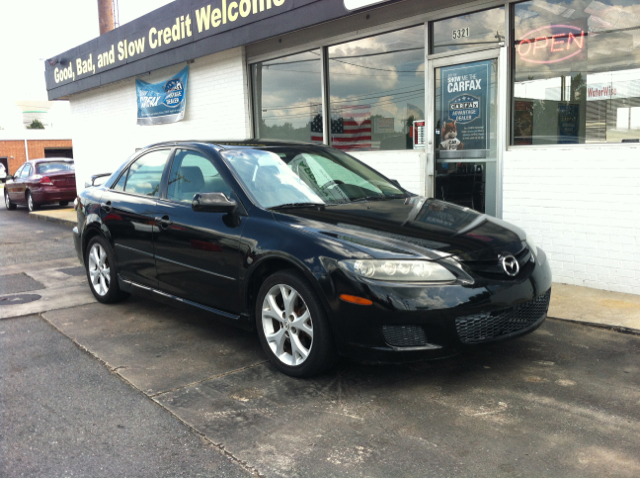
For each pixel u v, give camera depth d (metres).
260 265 3.73
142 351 4.20
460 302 3.20
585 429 2.87
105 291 5.50
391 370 3.70
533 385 3.41
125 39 11.24
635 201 5.21
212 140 4.81
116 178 5.53
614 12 5.25
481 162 6.46
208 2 8.91
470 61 6.37
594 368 3.66
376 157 7.31
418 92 6.97
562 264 5.76
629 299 5.13
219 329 4.72
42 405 3.29
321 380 3.58
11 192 16.75
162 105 10.96
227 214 4.04
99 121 13.44
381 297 3.17
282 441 2.83
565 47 5.60
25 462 2.68
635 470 2.50
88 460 2.69
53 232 11.30
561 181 5.65
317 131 8.30
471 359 3.85
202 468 2.60
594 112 5.48
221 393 3.42
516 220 6.02
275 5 7.74
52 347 4.32
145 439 2.88
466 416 3.04
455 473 2.51
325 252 3.37
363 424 2.99
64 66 14.00
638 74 5.16
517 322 3.49
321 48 7.98
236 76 9.27
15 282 6.65
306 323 3.51
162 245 4.55
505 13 5.96
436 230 3.63
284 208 3.96
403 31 7.01
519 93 6.01
